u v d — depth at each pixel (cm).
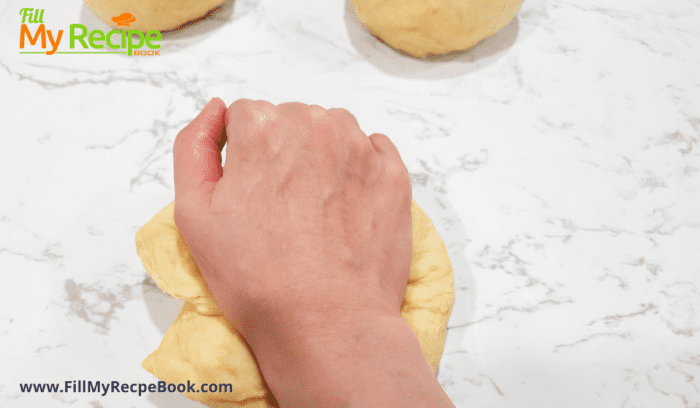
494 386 65
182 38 85
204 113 53
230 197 46
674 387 66
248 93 81
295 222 45
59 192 73
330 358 39
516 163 79
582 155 81
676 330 69
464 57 87
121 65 82
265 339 43
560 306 70
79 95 79
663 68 89
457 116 82
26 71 81
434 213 75
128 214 72
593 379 66
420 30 77
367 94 83
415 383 37
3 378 62
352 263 45
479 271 72
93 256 69
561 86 86
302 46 86
